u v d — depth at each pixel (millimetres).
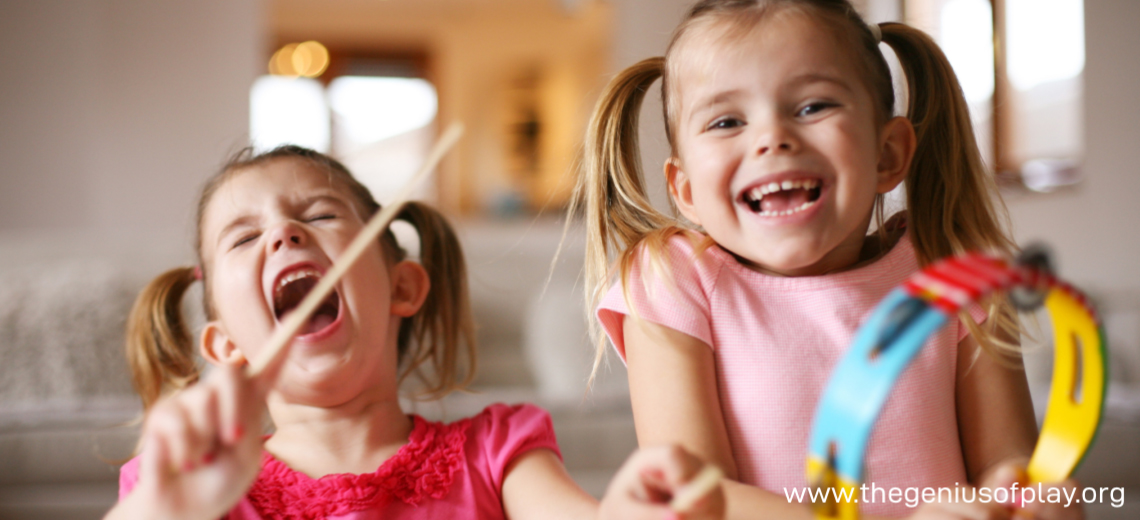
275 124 5820
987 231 737
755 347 646
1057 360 472
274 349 434
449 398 1323
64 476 1263
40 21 3234
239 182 730
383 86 6027
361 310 682
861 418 350
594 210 775
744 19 639
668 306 654
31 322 1479
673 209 803
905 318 354
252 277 683
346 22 5918
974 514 435
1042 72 2412
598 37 6000
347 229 709
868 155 620
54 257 2188
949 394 663
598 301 760
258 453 431
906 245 720
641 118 891
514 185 6109
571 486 704
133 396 1441
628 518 425
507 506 709
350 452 696
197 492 415
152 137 3295
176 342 877
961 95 750
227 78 3350
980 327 669
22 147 3209
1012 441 653
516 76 6129
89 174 3246
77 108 3246
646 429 632
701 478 404
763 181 601
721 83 624
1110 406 1351
